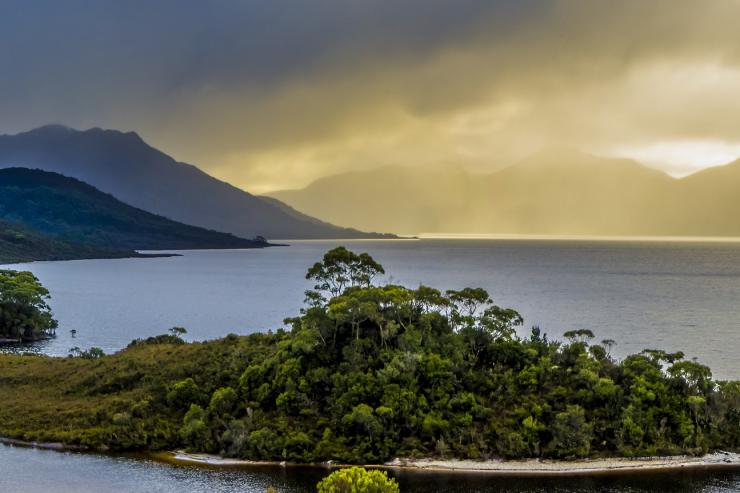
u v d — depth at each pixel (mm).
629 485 68938
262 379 87812
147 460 74688
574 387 86188
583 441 76375
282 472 71500
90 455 76125
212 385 89375
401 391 80812
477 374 87750
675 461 74875
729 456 76125
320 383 85438
